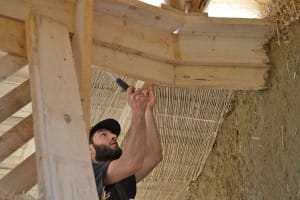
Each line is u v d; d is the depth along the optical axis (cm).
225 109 484
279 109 412
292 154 394
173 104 477
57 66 295
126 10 384
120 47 391
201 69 418
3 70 335
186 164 537
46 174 231
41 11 346
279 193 405
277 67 418
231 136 482
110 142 341
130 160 306
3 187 296
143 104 319
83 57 333
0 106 327
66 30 322
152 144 364
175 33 415
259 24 411
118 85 415
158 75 407
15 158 536
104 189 307
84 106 326
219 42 420
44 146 244
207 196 529
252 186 444
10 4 338
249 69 425
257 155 438
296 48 400
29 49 309
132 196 327
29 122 324
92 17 346
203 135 507
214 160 515
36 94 275
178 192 574
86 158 242
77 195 223
